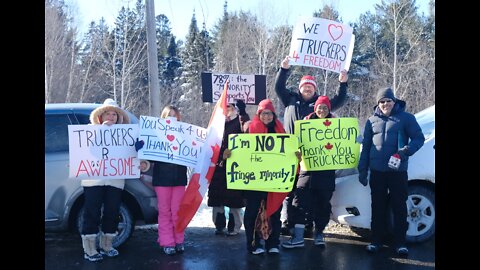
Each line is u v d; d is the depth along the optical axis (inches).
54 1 1237.1
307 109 242.8
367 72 1464.1
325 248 233.0
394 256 217.3
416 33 1457.9
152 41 443.2
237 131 247.0
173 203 221.9
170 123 221.1
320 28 249.1
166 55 1895.9
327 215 230.4
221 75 308.0
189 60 1509.6
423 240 229.6
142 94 1344.7
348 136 225.6
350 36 250.5
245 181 215.6
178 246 226.4
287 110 249.1
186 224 221.3
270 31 1441.9
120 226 230.2
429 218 229.6
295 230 230.8
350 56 251.4
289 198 239.5
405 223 214.8
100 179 213.2
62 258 220.7
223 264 210.1
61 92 1219.9
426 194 229.8
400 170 211.8
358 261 211.2
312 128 225.9
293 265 207.5
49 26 1186.6
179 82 1566.2
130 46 1369.3
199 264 210.5
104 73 1355.8
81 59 1366.9
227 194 251.3
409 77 1392.7
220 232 263.3
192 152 221.8
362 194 229.1
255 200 219.0
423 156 230.5
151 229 280.2
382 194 218.2
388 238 245.9
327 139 225.3
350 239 249.6
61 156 226.5
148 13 440.8
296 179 229.6
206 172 220.2
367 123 222.7
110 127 215.3
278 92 251.4
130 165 216.7
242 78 309.6
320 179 225.5
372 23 1526.8
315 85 246.5
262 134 216.8
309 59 249.3
